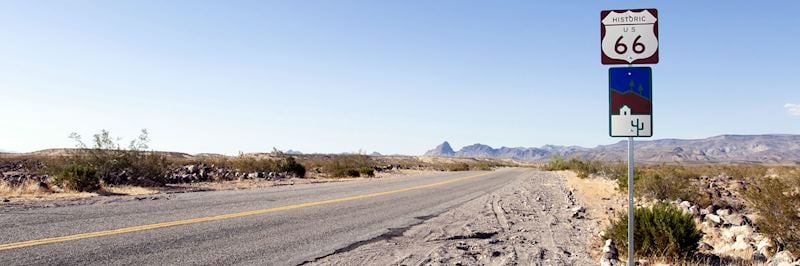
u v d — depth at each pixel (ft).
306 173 104.42
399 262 22.85
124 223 30.17
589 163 149.48
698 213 43.16
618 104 18.42
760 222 27.40
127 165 63.67
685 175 89.04
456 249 26.05
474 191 66.95
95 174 53.93
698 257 24.25
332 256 23.85
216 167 94.22
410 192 62.23
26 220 30.04
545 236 31.35
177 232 28.02
